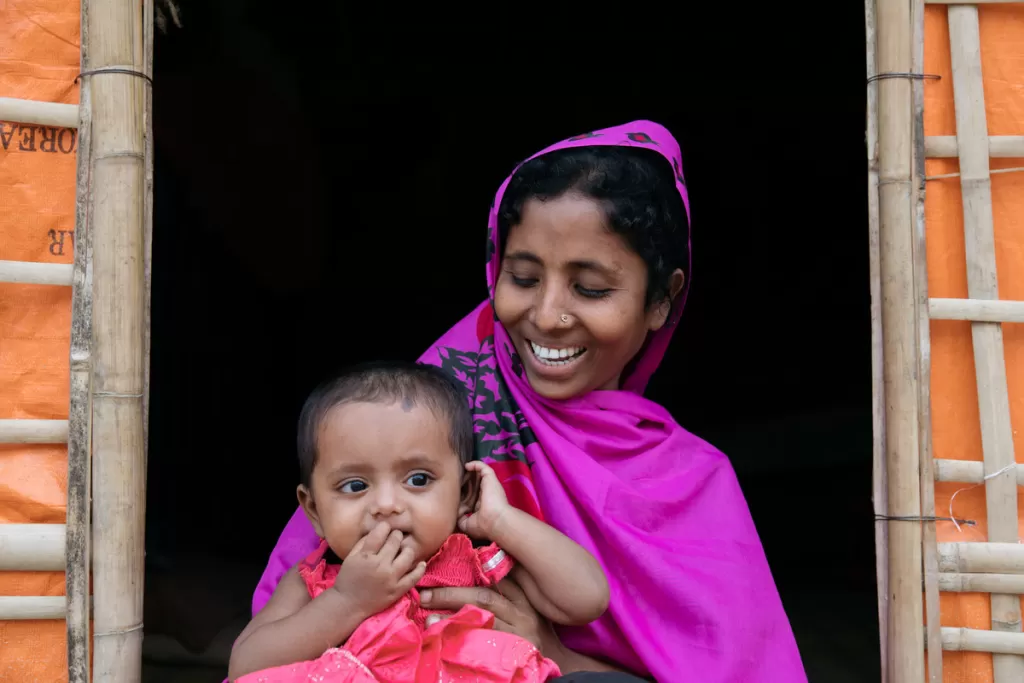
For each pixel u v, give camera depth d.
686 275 2.01
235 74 4.13
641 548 1.76
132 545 1.78
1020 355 1.83
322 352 4.56
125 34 1.80
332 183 4.75
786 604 3.47
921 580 1.78
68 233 1.83
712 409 5.00
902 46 1.81
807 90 4.81
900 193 1.81
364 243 4.79
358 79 4.62
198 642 3.01
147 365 1.83
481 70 4.71
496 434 1.87
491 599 1.64
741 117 4.92
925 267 1.81
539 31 4.62
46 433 1.80
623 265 1.80
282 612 1.63
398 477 1.60
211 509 3.81
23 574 1.79
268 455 4.06
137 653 1.78
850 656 2.96
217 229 4.22
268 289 4.48
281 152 4.42
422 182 4.84
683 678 1.69
